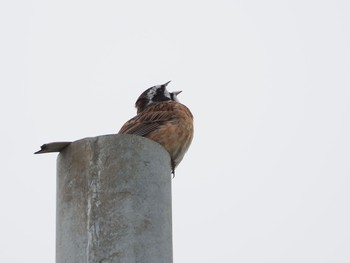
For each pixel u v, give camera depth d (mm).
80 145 10844
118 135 10680
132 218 10203
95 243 10094
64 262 10352
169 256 10430
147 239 10172
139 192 10398
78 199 10539
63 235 10547
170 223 10711
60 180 11031
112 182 10414
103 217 10219
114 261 9961
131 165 10516
